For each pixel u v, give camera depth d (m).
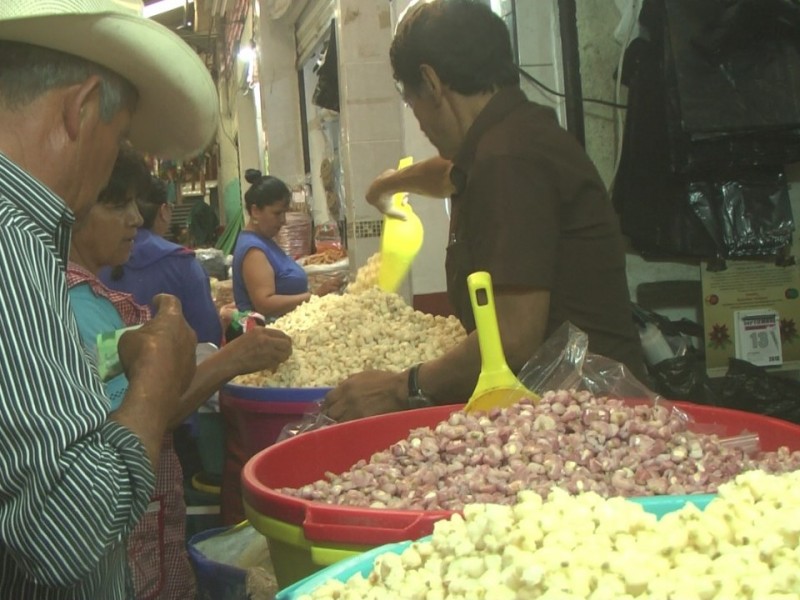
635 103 2.98
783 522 0.87
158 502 2.12
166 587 2.12
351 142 4.82
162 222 3.73
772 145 2.88
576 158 1.88
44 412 0.97
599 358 1.73
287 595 0.96
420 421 1.70
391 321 2.72
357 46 4.79
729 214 3.00
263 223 4.66
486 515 0.95
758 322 3.14
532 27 3.14
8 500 0.98
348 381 1.95
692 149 2.86
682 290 3.19
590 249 1.86
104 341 1.75
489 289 1.64
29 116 1.17
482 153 1.84
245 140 10.72
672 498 1.06
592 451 1.40
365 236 4.84
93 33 1.18
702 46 2.79
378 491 1.38
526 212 1.78
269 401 2.26
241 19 9.74
